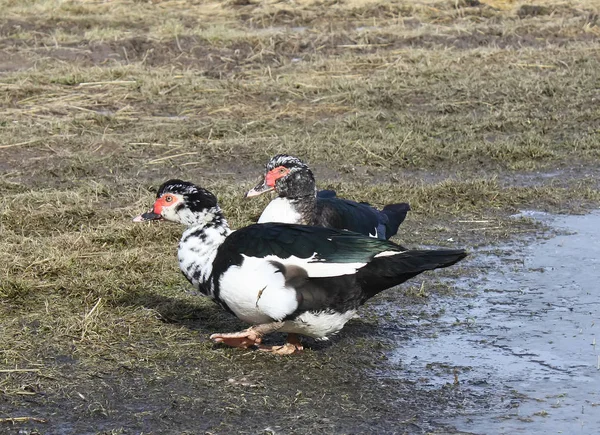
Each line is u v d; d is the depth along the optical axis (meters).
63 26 29.11
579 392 8.56
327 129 18.59
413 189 15.02
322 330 9.01
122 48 24.92
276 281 8.66
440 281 11.43
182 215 9.12
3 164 16.27
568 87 21.47
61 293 10.62
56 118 18.88
